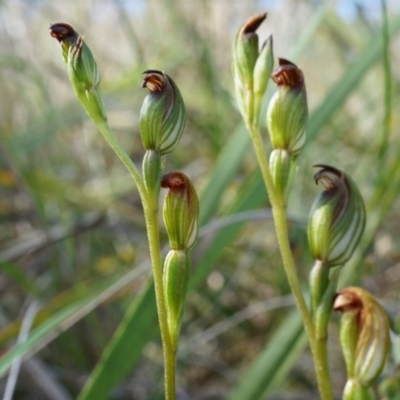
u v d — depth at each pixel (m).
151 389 0.22
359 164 0.27
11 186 0.28
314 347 0.08
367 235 0.19
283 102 0.08
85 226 0.26
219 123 0.28
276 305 0.22
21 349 0.14
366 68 0.20
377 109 0.29
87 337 0.24
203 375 0.23
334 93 0.20
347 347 0.08
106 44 0.34
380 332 0.08
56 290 0.25
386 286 0.22
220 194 0.19
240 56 0.08
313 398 0.21
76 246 0.27
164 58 0.31
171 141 0.07
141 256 0.26
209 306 0.25
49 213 0.28
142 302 0.16
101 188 0.29
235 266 0.26
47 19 0.32
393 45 0.31
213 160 0.28
